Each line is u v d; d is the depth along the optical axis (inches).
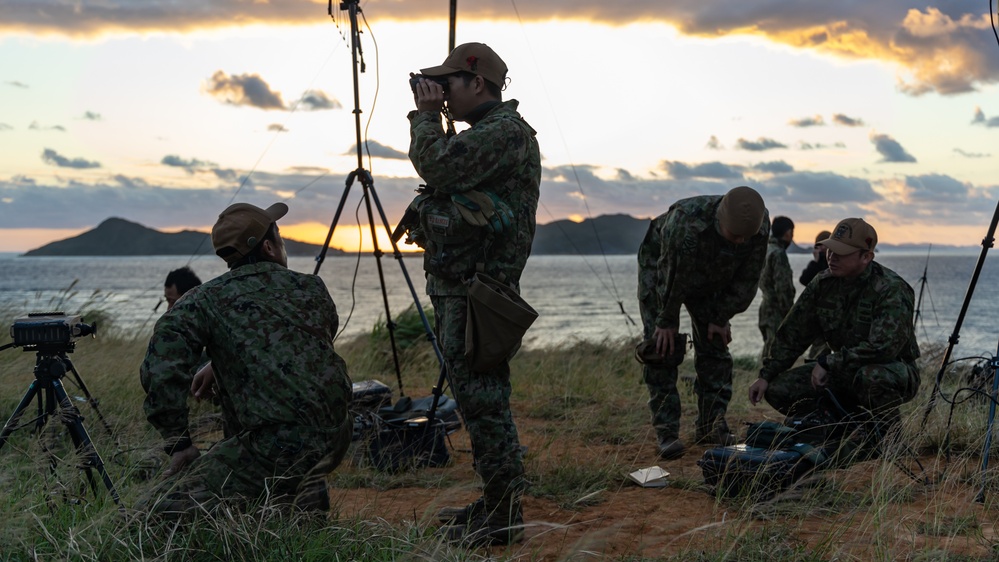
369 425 190.7
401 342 373.7
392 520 141.3
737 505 152.9
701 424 210.8
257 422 121.9
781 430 166.4
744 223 181.6
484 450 133.8
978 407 211.6
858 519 141.9
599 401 268.5
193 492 119.5
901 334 185.6
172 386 119.5
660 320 198.1
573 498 161.8
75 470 137.1
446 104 136.4
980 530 130.6
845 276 191.8
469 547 121.3
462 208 126.5
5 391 223.9
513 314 127.0
